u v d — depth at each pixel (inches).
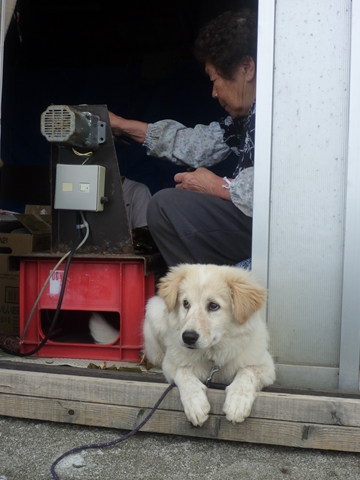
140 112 121.5
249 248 66.9
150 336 61.6
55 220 69.0
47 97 123.0
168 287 53.8
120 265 65.6
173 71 119.7
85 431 54.6
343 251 55.2
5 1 62.8
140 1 108.7
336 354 56.2
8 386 56.6
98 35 119.5
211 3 104.7
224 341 52.7
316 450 50.8
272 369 54.4
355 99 53.6
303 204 56.1
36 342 68.1
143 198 100.0
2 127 121.3
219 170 113.3
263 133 56.1
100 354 67.5
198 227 65.2
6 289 78.2
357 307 54.7
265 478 46.3
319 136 55.4
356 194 53.9
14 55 120.9
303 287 56.5
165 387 53.3
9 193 122.7
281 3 55.5
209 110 118.8
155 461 49.0
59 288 67.3
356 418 49.7
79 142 65.4
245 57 67.6
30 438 53.1
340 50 54.5
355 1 53.4
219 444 51.8
